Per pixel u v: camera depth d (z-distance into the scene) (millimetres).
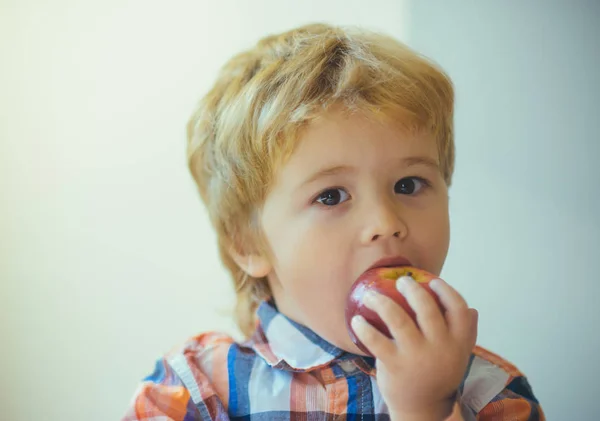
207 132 1201
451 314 833
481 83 1812
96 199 1854
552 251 1754
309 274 974
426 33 1863
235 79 1157
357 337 857
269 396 1044
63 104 1849
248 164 1046
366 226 936
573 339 1707
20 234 1801
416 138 984
